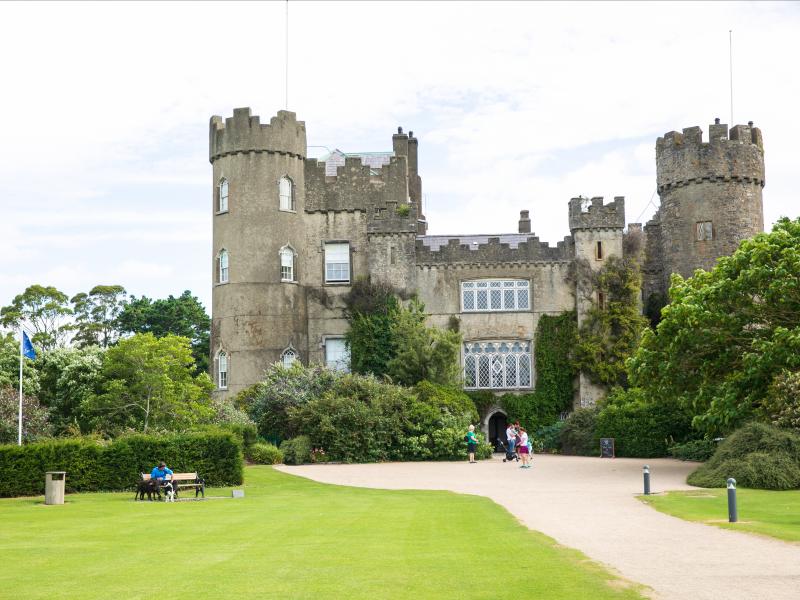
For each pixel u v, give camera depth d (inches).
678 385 1269.7
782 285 1127.0
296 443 1510.8
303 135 1980.8
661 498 866.1
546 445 1779.0
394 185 1988.2
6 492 1090.1
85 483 1122.0
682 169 1937.7
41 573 489.1
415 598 415.2
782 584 443.8
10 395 1473.9
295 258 1932.8
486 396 1889.8
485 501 871.7
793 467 956.6
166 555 548.4
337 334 1935.3
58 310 2930.6
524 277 1926.7
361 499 929.5
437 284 1930.4
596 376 1861.5
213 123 1972.2
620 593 422.3
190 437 1151.6
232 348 1886.1
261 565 504.1
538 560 511.2
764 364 1105.4
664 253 1982.0
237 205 1914.4
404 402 1585.9
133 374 1542.8
